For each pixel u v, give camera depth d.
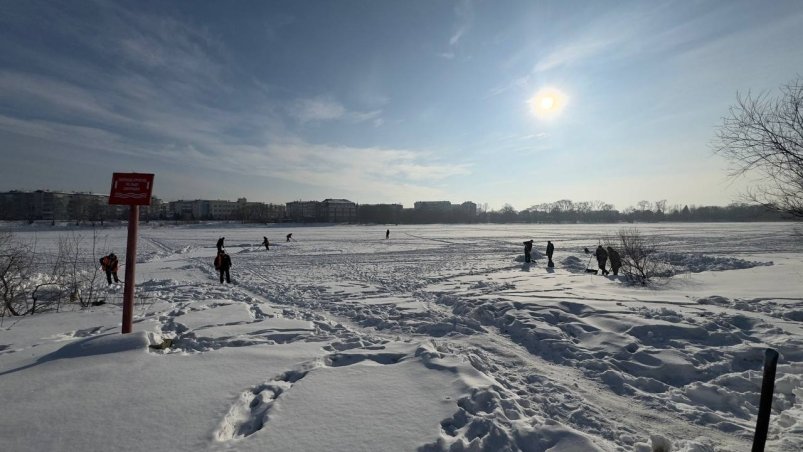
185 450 3.17
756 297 9.45
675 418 4.29
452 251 32.25
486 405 3.95
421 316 9.09
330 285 14.37
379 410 3.84
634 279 14.34
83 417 3.65
